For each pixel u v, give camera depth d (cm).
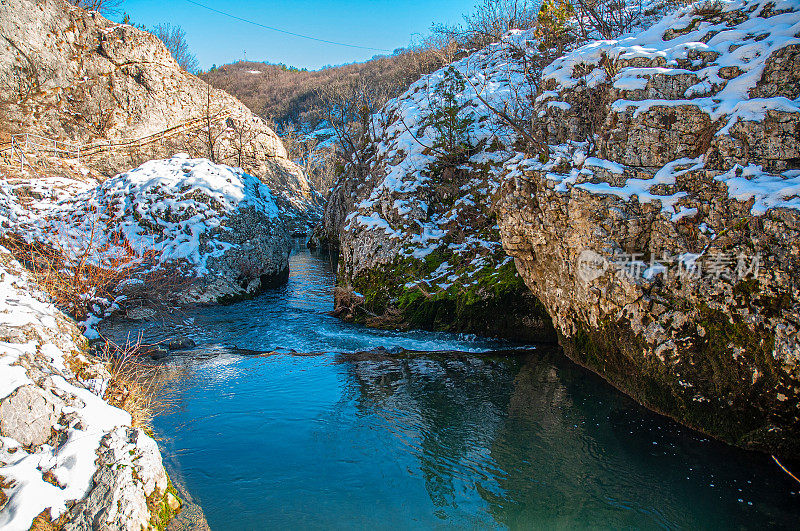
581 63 827
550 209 700
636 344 615
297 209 3188
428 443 585
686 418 580
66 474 371
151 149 2556
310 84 6775
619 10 1229
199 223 1312
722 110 555
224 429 605
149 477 414
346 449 568
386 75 4025
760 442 518
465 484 507
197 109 2903
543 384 734
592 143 716
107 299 1001
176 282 1164
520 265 852
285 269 1652
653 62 657
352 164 2062
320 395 714
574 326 773
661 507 465
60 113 2244
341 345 939
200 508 449
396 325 1031
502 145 1262
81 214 1320
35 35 2125
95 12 2530
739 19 641
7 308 527
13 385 405
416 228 1174
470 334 962
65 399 436
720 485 488
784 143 498
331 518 447
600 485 501
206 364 831
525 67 1366
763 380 488
